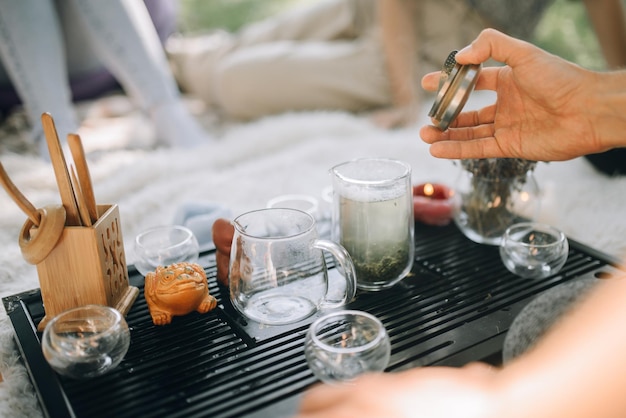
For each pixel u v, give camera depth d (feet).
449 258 3.64
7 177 2.72
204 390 2.57
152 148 6.77
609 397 2.43
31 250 2.78
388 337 2.63
